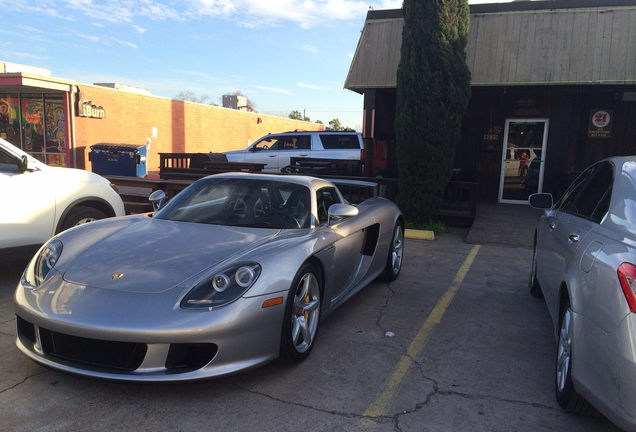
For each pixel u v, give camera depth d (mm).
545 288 3881
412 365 3371
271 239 3377
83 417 2602
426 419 2691
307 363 3340
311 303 3418
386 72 10461
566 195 4141
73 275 2928
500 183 11680
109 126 18500
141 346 2607
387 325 4156
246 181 4281
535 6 9867
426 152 8312
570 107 10500
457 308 4660
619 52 9148
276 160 13891
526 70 9594
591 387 2299
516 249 7453
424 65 8086
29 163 4859
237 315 2719
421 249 7367
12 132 17875
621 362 2066
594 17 9445
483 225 8797
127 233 3516
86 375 2635
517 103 11359
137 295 2709
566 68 9375
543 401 2924
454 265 6422
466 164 11938
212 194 4180
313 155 13633
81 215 5359
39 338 2811
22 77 14656
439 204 8711
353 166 11852
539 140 11352
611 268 2268
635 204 2604
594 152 11273
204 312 2660
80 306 2686
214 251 3135
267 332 2893
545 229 4211
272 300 2900
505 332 4059
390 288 5293
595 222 2898
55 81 15844
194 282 2785
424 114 8203
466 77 8289
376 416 2705
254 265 2939
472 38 10055
